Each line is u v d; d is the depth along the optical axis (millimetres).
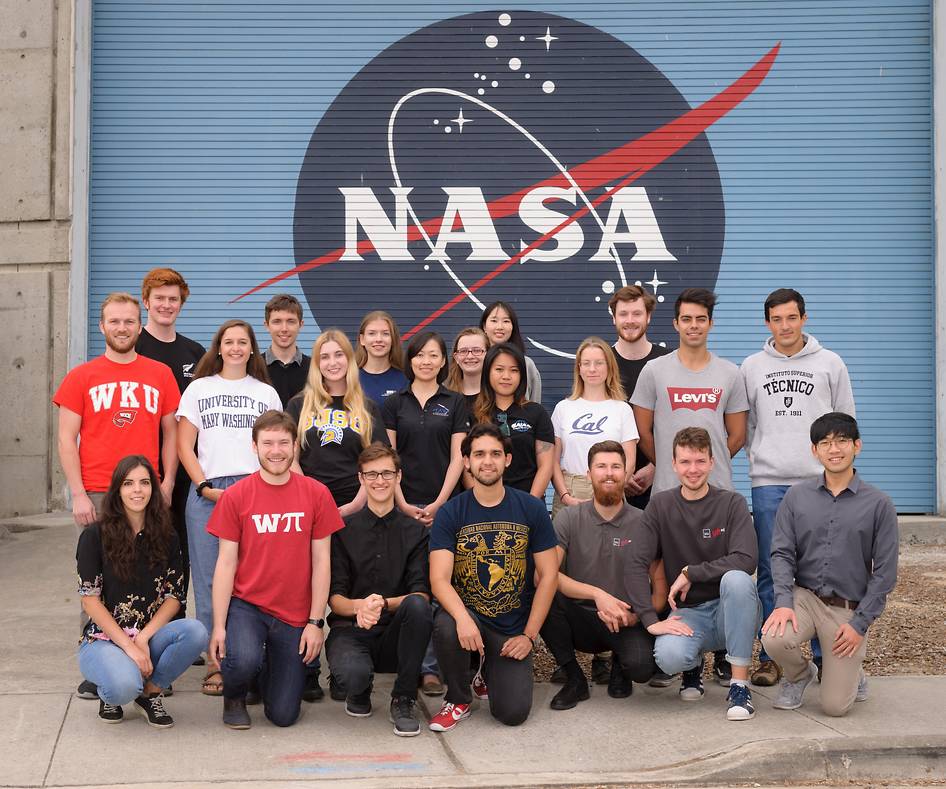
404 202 9938
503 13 10000
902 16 10000
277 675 4629
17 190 9789
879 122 10000
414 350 5547
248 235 9906
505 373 5500
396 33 9992
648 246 9961
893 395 9945
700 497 5074
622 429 5566
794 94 10023
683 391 5516
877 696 4977
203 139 9906
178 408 5254
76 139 9719
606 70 10016
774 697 5051
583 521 5176
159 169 9891
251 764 4152
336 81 9961
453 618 4641
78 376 5090
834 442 4797
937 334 9812
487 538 4820
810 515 4891
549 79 10008
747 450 5727
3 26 9820
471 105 9969
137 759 4176
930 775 4238
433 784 3986
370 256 9906
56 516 9594
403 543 4902
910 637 6129
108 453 5055
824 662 4812
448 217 9938
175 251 9883
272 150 9930
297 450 5270
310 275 9906
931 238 9961
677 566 5113
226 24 9930
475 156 9969
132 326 5090
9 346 9781
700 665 5016
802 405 5434
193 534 5180
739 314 9977
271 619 4676
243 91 9930
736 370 5566
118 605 4598
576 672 4992
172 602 4684
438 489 5523
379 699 5066
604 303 9922
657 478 5547
